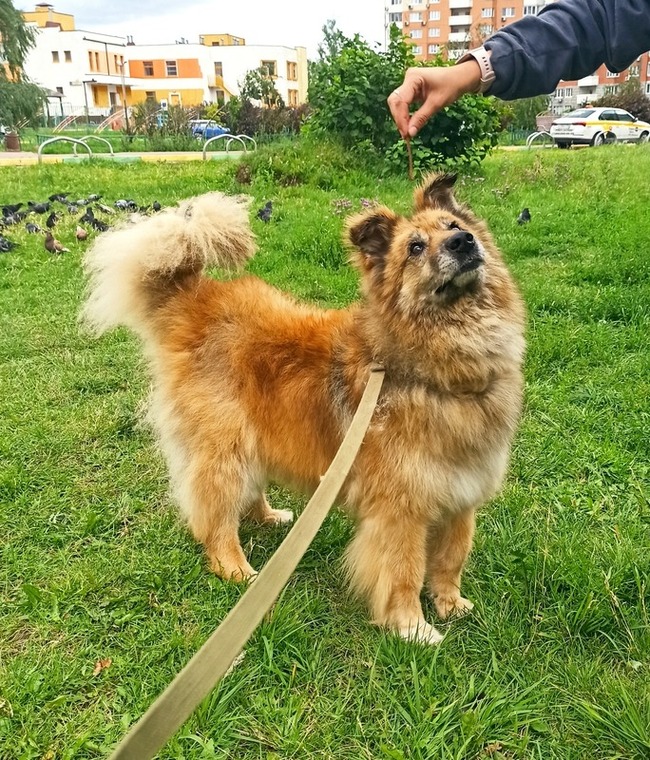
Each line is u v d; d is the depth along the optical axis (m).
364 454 0.99
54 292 2.71
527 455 1.44
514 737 0.83
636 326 2.06
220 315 1.16
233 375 1.13
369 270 1.06
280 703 0.89
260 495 1.32
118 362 2.02
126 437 1.61
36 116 15.52
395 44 5.27
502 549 1.15
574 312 2.21
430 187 1.18
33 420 1.66
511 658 0.93
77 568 1.16
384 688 0.91
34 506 1.33
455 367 0.94
